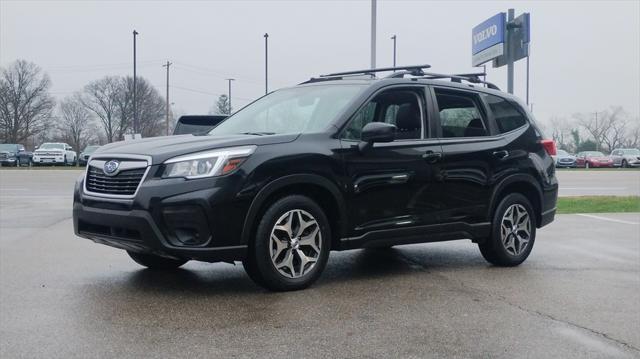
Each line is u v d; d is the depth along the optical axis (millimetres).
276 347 3979
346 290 5543
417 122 6293
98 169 5359
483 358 3840
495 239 6684
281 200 5277
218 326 4402
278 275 5289
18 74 77625
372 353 3896
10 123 77438
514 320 4676
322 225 5500
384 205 5887
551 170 7324
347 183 5621
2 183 22312
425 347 4023
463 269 6637
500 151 6750
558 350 4016
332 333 4281
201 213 4926
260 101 6781
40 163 42688
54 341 4055
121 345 3982
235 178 5035
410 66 6699
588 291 5660
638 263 7098
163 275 6102
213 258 5000
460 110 6676
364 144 5742
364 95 5965
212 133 6301
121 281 5812
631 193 20250
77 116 87875
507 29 13250
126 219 4965
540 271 6586
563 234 9570
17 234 9008
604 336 4324
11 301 5055
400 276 6211
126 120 86938
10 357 3762
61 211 12438
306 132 5602
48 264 6652
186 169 4973
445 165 6281
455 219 6395
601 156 50219
